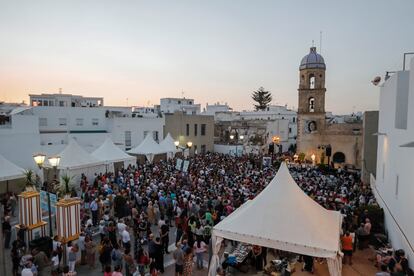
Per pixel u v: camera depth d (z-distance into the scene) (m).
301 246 8.10
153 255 10.21
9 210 14.19
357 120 51.28
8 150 20.50
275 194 9.66
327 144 37.78
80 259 10.88
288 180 9.98
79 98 48.31
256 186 18.08
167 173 21.36
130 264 9.05
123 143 34.06
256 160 31.62
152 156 27.88
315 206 9.86
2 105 44.50
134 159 25.38
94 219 13.82
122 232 11.02
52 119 31.27
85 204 14.84
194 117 42.22
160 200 14.83
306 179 22.27
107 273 8.22
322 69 37.94
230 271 10.38
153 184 17.28
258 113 60.94
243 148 42.62
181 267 9.70
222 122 51.72
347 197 16.81
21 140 21.20
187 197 15.34
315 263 11.27
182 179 19.47
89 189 16.69
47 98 44.09
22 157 21.19
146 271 10.05
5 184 18.64
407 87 12.11
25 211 11.41
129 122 34.53
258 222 8.98
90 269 10.45
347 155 36.78
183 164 21.58
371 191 20.11
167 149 29.92
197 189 17.03
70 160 19.55
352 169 34.19
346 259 11.05
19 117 23.73
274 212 9.13
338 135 37.19
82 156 20.34
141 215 12.56
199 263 10.71
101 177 19.80
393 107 12.97
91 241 10.75
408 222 9.64
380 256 10.48
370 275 10.21
